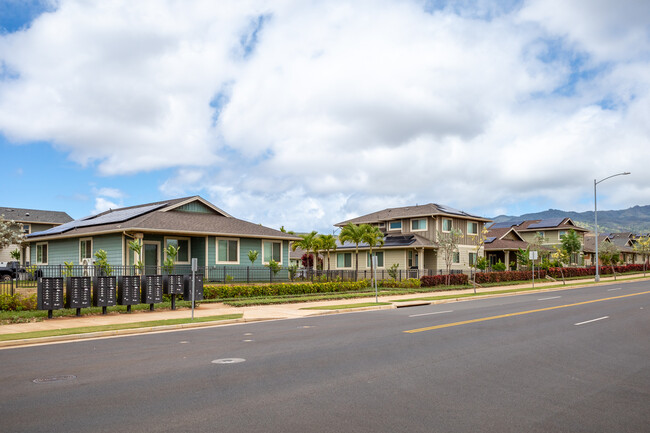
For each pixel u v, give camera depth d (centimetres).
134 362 992
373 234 4069
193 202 3469
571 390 777
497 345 1186
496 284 4072
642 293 3039
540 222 7050
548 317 1789
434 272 4562
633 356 1055
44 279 1708
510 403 704
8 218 5088
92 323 1606
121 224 2988
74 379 845
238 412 657
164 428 595
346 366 944
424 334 1371
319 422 617
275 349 1136
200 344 1224
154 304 2170
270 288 2742
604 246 6494
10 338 1281
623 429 601
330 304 2367
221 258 3266
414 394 747
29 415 646
